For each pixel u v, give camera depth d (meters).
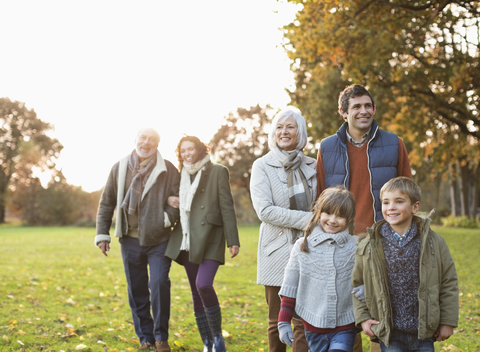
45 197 43.44
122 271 10.15
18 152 52.97
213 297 4.02
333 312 2.79
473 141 18.08
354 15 10.32
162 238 4.26
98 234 4.40
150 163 4.28
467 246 14.24
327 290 2.82
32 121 56.12
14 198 51.06
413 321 2.54
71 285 8.15
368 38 11.37
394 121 15.27
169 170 4.38
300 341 3.28
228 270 10.27
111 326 5.26
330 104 15.11
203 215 4.12
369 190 3.34
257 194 3.48
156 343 4.09
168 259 4.25
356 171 3.39
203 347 4.43
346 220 2.89
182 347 4.44
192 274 4.25
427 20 10.25
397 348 2.58
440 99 14.32
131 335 4.90
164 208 4.24
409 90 13.91
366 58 11.45
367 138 3.43
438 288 2.51
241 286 8.19
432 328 2.48
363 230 3.28
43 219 43.38
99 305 6.49
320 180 3.51
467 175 27.88
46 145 56.78
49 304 6.41
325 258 2.86
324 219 2.90
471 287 7.72
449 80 12.88
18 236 22.53
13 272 9.38
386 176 3.32
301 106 16.36
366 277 2.66
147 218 4.16
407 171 3.40
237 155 44.78
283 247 3.38
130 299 4.38
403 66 13.92
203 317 4.27
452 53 13.07
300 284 2.89
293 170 3.49
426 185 41.88
